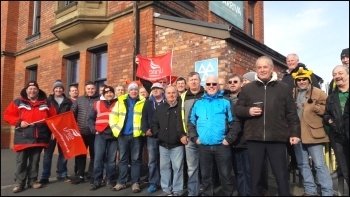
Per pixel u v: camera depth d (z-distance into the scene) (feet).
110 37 29.32
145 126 17.48
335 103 14.70
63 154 20.15
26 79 39.68
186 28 24.80
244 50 24.89
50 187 18.58
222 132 15.10
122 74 27.78
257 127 14.16
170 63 22.81
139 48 27.09
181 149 16.55
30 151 18.56
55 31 32.22
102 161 18.44
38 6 40.83
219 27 22.89
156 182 17.39
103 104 18.90
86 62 31.37
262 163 14.30
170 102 16.81
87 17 29.48
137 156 17.74
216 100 15.42
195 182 16.06
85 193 17.11
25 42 40.34
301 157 15.97
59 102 20.92
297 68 17.76
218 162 15.19
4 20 41.63
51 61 35.73
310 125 15.51
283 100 14.17
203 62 23.68
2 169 25.29
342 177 16.06
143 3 26.96
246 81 17.43
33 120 18.31
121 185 17.80
